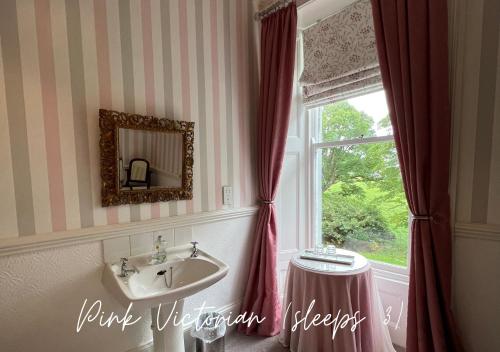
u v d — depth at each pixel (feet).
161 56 5.34
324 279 5.07
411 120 4.49
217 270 4.92
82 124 4.45
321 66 6.59
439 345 4.23
